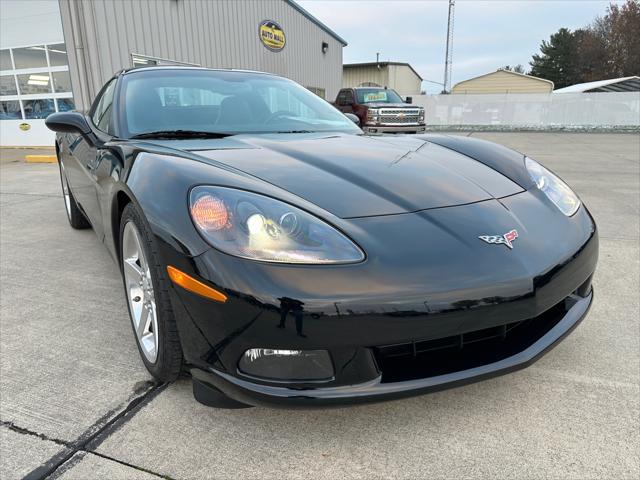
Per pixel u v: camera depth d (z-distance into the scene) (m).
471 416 1.63
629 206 4.86
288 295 1.26
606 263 3.12
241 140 2.10
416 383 1.36
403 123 13.10
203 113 2.45
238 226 1.34
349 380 1.33
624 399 1.70
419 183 1.72
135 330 1.89
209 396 1.47
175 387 1.78
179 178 1.53
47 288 2.75
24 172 7.93
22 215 4.66
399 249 1.37
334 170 1.74
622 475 1.36
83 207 3.03
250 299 1.27
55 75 11.55
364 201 1.54
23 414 1.63
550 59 58.28
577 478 1.35
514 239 1.51
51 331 2.22
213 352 1.37
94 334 2.19
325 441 1.51
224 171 1.58
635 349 2.04
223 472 1.38
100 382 1.81
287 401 1.32
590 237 1.75
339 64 25.67
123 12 10.98
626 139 15.20
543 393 1.75
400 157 1.98
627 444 1.48
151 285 1.67
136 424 1.58
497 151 2.18
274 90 2.81
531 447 1.48
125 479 1.35
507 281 1.40
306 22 20.73
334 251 1.33
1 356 2.00
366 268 1.31
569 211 1.81
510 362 1.46
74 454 1.45
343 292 1.27
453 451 1.46
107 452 1.46
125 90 2.53
